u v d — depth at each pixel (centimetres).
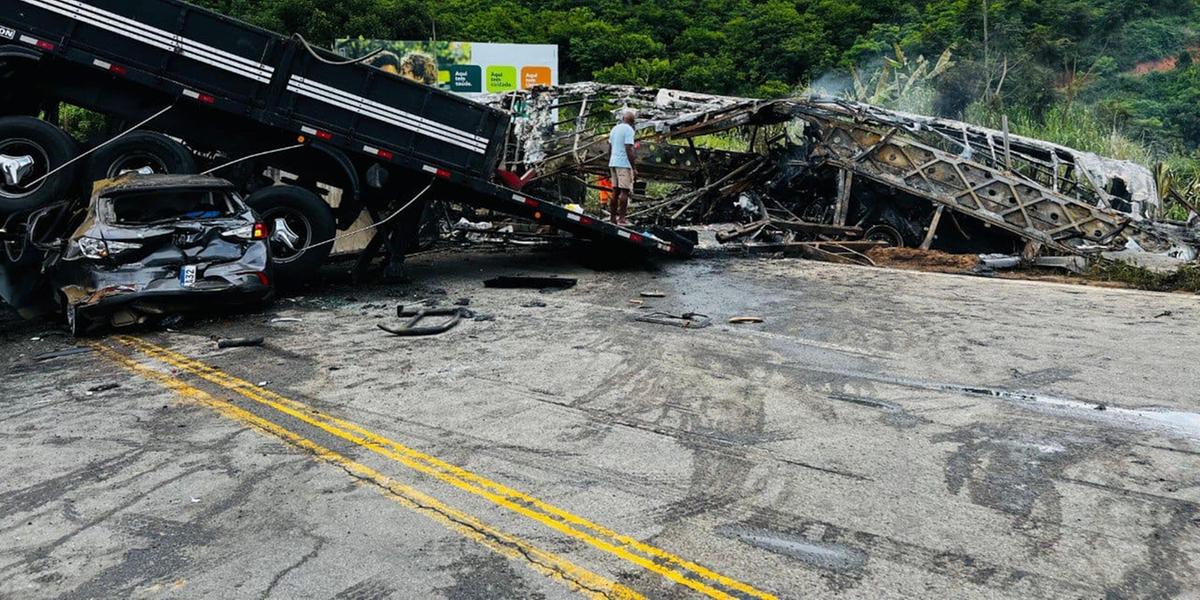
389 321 896
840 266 1279
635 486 455
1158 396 586
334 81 1070
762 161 1747
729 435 530
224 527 418
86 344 832
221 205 965
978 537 388
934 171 1439
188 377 695
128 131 1028
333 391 644
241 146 1110
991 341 766
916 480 454
